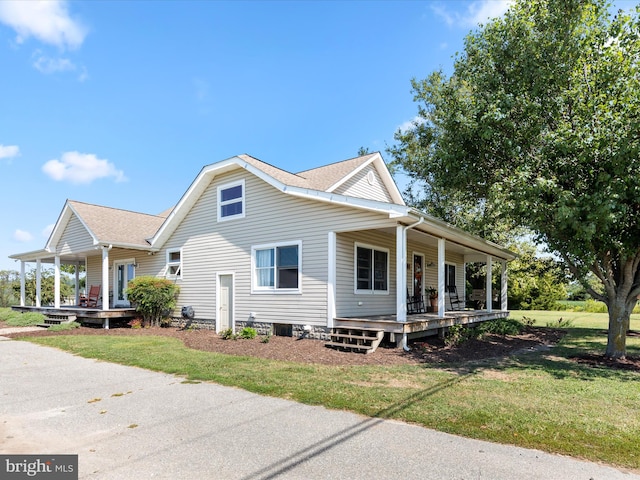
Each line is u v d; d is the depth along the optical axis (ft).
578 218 26.25
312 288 36.73
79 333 45.16
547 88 31.27
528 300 104.94
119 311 50.52
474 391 19.67
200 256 47.55
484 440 13.67
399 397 18.61
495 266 84.74
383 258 43.88
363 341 32.83
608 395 19.29
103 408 17.74
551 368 26.40
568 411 16.60
